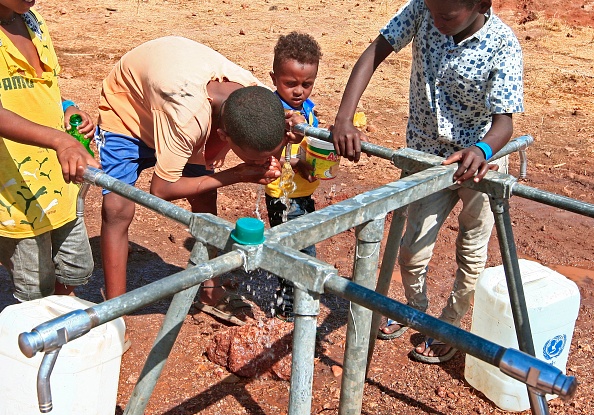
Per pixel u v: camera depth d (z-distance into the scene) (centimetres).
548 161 694
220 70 343
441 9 301
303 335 219
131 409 264
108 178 265
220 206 575
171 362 392
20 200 338
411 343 422
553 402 374
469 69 338
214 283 432
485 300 367
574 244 546
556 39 1132
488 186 300
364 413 363
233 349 384
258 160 323
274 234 228
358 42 1067
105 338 307
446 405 371
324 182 627
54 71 355
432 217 378
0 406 312
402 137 736
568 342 374
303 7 1252
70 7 1168
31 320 303
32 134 282
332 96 839
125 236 383
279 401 368
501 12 1273
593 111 838
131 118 371
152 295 200
